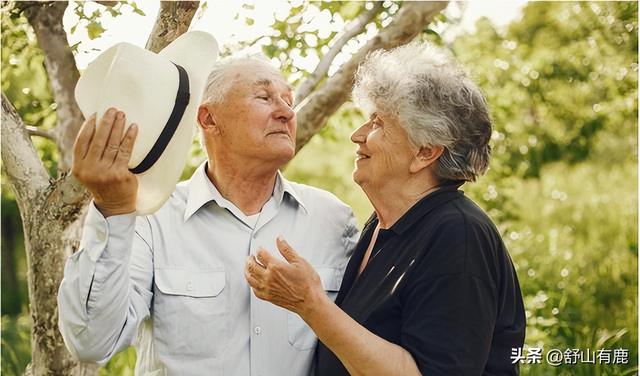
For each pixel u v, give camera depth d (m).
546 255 6.70
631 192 7.33
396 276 2.23
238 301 2.51
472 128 2.27
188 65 2.34
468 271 2.13
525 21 7.09
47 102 4.36
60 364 3.39
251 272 2.09
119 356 4.67
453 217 2.20
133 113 2.14
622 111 6.91
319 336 2.09
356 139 2.37
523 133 6.84
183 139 2.24
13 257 10.74
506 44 6.80
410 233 2.27
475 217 2.23
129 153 2.01
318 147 8.56
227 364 2.46
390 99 2.25
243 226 2.58
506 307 2.27
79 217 3.30
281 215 2.63
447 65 2.30
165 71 2.24
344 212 2.74
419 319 2.13
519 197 7.29
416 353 2.11
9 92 4.37
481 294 2.13
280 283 2.05
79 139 1.97
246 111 2.50
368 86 2.31
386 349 2.09
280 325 2.50
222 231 2.57
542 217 7.48
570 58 6.83
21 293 10.64
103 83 2.21
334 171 8.55
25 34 3.86
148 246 2.53
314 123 3.54
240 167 2.55
